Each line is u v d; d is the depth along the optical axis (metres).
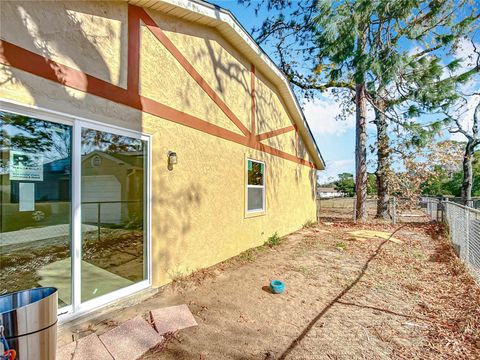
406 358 2.64
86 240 3.21
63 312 2.94
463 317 3.42
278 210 8.66
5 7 2.51
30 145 2.77
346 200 24.41
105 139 3.41
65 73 2.98
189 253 4.68
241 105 6.56
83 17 3.19
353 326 3.24
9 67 2.53
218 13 5.05
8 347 1.76
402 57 9.48
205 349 2.74
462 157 13.99
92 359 2.46
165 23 4.36
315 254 6.49
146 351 2.68
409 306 3.80
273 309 3.63
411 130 11.81
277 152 8.67
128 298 3.61
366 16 9.68
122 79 3.63
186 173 4.65
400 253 6.75
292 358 2.63
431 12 10.08
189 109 4.77
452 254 6.63
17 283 2.82
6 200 2.69
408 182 14.00
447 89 10.39
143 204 3.91
